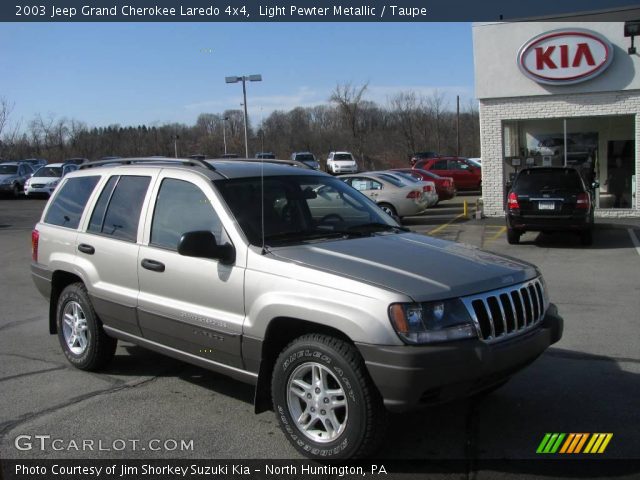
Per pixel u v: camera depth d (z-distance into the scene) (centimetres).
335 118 6806
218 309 439
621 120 1748
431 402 362
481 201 2059
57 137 5850
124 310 511
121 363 601
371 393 367
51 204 630
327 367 380
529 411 466
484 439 423
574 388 509
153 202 505
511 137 1866
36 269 620
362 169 6581
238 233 436
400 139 6956
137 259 499
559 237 1441
